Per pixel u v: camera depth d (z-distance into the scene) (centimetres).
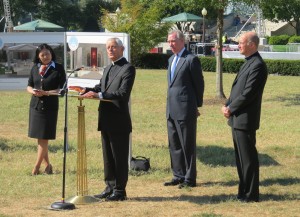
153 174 1015
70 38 1107
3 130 1493
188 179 933
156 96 2238
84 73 1085
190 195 884
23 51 1188
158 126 1570
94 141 1327
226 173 1027
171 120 942
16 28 4825
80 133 833
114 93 804
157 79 2919
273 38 5141
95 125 1569
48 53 993
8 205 825
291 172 1043
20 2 6400
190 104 923
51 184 944
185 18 4681
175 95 928
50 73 993
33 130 995
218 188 927
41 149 1004
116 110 819
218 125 1580
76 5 6831
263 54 3653
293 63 3206
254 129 829
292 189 921
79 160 836
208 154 1200
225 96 2178
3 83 1196
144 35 3584
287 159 1169
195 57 929
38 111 988
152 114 1786
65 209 794
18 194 884
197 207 814
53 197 869
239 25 5825
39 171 1020
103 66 1051
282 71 3238
